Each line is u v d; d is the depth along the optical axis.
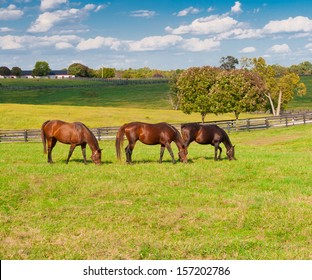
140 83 147.75
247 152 26.78
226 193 14.97
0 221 11.82
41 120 63.53
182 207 13.34
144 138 20.42
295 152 27.50
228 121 54.34
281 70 84.69
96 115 71.44
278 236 10.84
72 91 130.12
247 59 78.38
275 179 17.20
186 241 10.26
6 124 60.38
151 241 10.19
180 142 20.72
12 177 16.92
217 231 11.24
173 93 105.06
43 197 14.51
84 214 12.65
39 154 25.88
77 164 20.72
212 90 59.38
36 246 9.91
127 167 19.44
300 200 13.88
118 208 13.25
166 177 17.30
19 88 130.38
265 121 52.19
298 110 93.06
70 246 9.91
